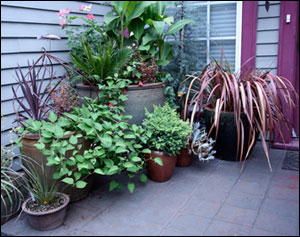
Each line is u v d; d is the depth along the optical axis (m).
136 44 3.69
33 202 2.27
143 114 3.04
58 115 2.55
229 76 3.07
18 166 2.90
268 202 2.44
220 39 3.95
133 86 2.95
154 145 2.76
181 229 2.12
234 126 3.09
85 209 2.42
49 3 3.26
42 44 3.18
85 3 3.78
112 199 2.57
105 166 2.41
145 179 2.67
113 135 2.59
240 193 2.61
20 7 2.91
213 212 2.32
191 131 2.91
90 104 2.57
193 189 2.70
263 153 3.49
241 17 3.71
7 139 2.81
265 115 2.83
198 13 3.86
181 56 3.87
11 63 2.83
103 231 2.12
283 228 2.09
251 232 2.06
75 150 2.29
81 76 3.07
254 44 3.64
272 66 3.63
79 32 3.71
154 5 3.65
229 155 3.27
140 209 2.40
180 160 3.17
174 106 3.50
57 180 2.38
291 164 3.16
